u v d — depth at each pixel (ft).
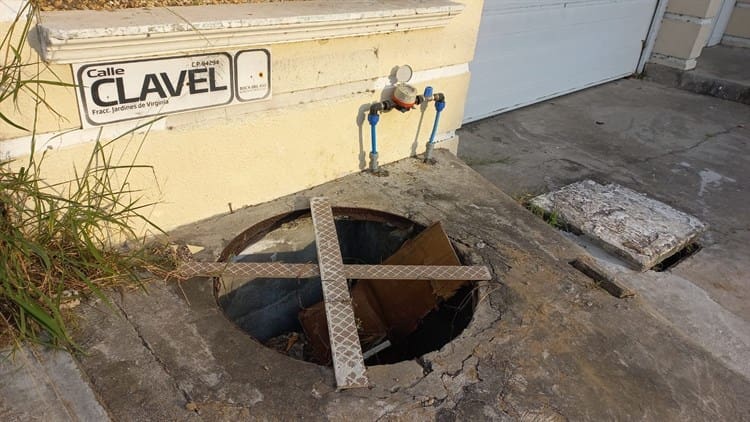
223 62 6.82
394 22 8.25
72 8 6.11
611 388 5.93
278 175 8.36
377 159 9.62
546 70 17.65
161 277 6.69
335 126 8.73
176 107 6.72
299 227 8.48
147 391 5.23
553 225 10.74
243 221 7.89
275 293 8.55
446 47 9.66
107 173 6.20
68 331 5.77
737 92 19.67
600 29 18.80
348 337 6.18
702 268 10.03
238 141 7.57
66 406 4.96
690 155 14.97
